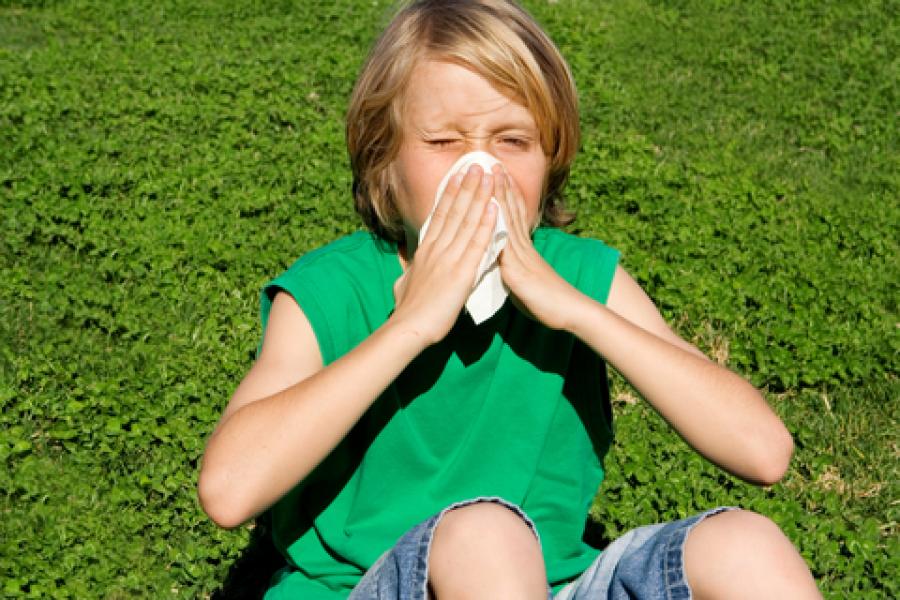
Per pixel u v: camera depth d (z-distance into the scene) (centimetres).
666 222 706
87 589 391
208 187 714
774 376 548
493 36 264
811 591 231
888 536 433
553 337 281
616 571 251
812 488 457
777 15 1197
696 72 1027
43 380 503
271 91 916
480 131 267
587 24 1130
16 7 1152
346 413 252
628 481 455
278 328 278
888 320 609
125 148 774
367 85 279
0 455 454
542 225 321
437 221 265
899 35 1142
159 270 606
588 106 915
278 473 250
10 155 745
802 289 625
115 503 430
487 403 279
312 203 693
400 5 294
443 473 278
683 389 266
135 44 1034
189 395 495
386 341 256
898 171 836
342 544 277
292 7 1177
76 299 573
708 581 234
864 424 509
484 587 223
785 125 910
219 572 399
